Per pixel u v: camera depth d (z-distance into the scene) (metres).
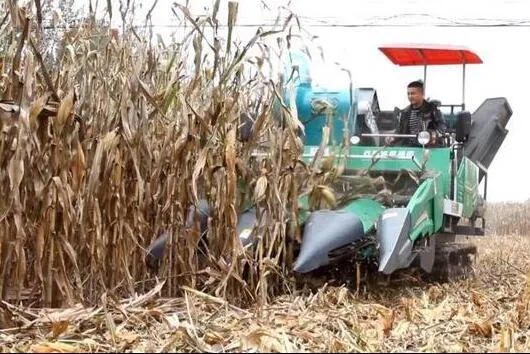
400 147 9.70
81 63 7.00
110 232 6.90
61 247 6.43
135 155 6.93
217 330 5.64
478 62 12.02
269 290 7.63
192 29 7.46
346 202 8.77
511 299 8.21
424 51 11.61
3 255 6.25
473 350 5.22
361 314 6.61
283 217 7.44
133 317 5.85
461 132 10.23
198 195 7.55
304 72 10.02
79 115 6.90
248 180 7.66
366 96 10.94
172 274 7.27
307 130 10.09
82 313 5.87
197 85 7.36
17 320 6.01
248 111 7.81
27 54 6.17
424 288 8.83
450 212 9.69
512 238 24.62
